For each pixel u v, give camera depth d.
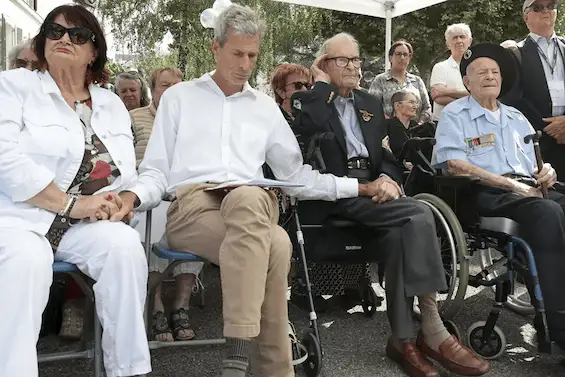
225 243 2.19
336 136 3.18
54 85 2.44
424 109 5.75
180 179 2.72
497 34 11.80
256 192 2.23
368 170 3.26
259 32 2.74
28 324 1.95
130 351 2.12
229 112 2.80
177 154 2.75
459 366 2.66
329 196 2.91
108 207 2.30
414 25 12.01
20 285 1.95
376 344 3.16
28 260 1.98
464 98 3.48
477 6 11.59
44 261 2.04
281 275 2.28
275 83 4.00
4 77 2.39
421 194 3.35
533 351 3.08
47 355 2.35
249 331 2.12
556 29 10.83
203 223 2.45
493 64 3.38
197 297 3.96
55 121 2.38
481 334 2.98
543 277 2.72
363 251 3.07
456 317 3.63
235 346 2.16
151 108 3.89
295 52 14.80
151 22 15.34
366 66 12.02
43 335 3.21
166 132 2.79
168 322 3.19
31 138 2.32
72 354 2.38
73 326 3.07
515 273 3.02
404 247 2.69
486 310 3.78
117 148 2.58
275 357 2.31
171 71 3.84
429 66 12.25
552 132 3.78
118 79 4.73
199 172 2.71
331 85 3.19
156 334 2.98
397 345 2.83
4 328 1.92
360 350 3.07
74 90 2.56
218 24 2.74
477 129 3.37
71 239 2.24
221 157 2.75
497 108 3.48
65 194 2.28
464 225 3.18
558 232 2.73
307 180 2.91
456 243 3.05
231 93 2.84
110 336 2.13
